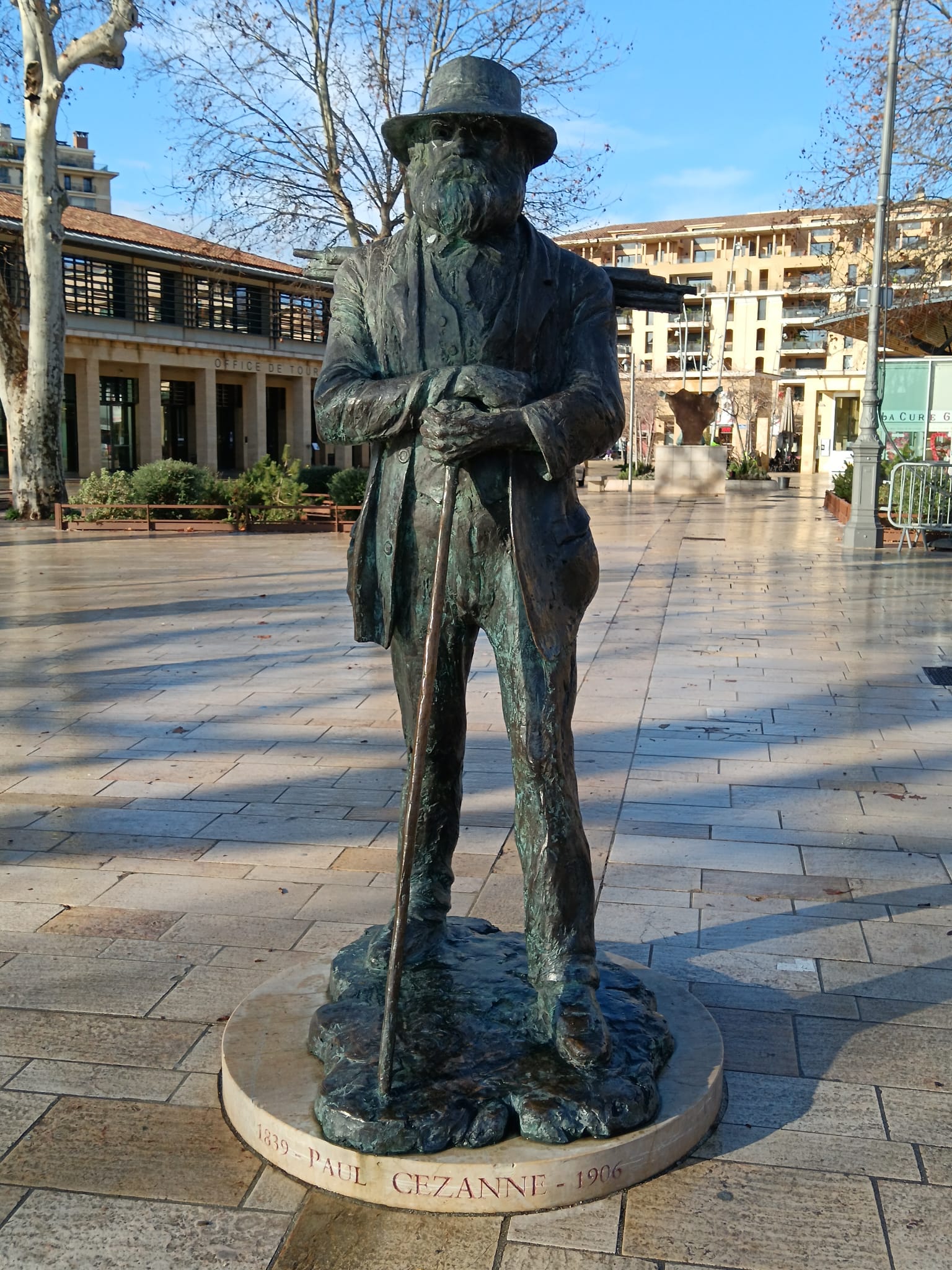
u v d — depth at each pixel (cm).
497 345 296
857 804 567
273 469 2425
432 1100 277
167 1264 248
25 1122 300
